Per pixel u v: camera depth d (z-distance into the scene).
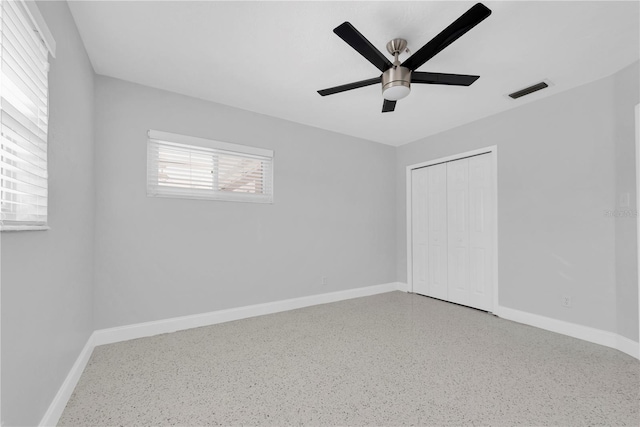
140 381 1.80
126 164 2.49
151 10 1.68
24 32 1.03
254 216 3.16
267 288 3.24
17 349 1.04
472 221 3.46
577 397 1.63
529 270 2.87
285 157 3.41
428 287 4.00
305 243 3.55
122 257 2.46
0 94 0.93
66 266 1.58
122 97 2.48
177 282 2.70
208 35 1.92
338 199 3.86
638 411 1.51
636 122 2.15
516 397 1.63
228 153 3.01
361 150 4.10
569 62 2.20
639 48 2.02
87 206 2.09
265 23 1.80
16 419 1.03
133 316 2.49
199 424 1.42
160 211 2.63
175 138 2.70
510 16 1.71
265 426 1.41
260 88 2.65
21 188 1.09
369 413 1.50
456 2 1.63
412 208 4.26
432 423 1.42
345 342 2.42
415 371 1.93
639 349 2.10
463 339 2.48
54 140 1.38
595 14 1.69
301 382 1.80
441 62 2.21
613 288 2.31
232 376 1.87
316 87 2.64
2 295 0.94
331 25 1.82
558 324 2.63
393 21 1.77
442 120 3.41
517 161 2.99
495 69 2.30
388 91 1.92
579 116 2.54
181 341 2.43
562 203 2.64
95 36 1.91
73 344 1.73
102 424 1.41
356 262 4.01
